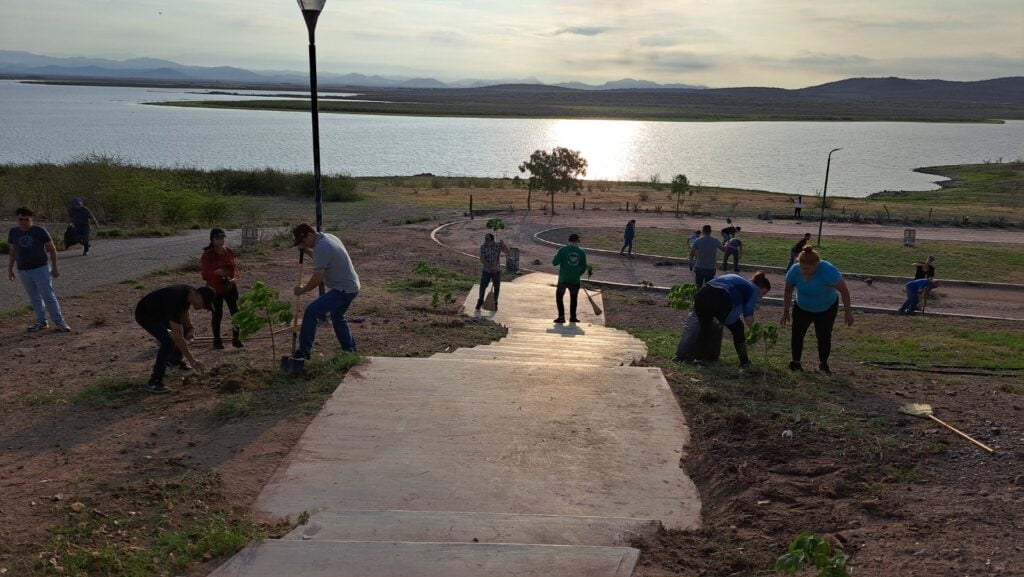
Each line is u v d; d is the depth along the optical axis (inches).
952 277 960.3
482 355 361.7
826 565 135.0
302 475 202.7
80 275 655.8
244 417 252.8
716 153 4153.5
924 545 161.8
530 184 1550.2
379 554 151.8
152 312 282.0
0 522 173.9
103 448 226.4
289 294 572.1
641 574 150.3
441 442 226.2
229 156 3097.9
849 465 212.5
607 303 711.1
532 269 916.0
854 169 3400.6
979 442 230.5
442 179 2351.1
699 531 176.4
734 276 347.6
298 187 1761.8
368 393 268.4
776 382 313.1
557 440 229.8
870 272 975.0
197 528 169.6
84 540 164.4
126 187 1176.2
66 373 325.1
